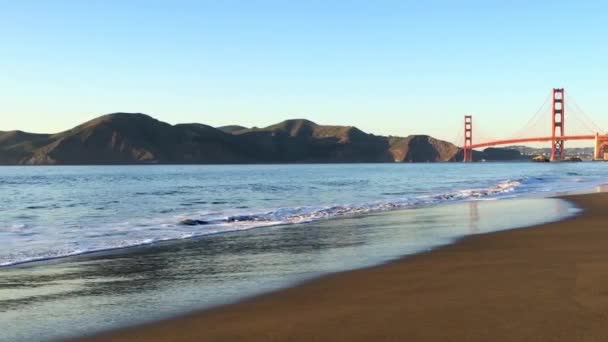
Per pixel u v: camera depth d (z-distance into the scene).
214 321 5.01
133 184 44.84
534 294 5.49
